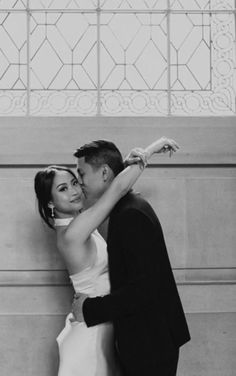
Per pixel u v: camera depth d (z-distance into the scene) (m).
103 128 4.52
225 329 4.45
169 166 4.51
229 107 4.61
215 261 4.47
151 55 4.64
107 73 4.62
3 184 4.47
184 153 4.51
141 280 3.38
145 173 4.50
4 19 4.64
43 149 4.50
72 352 3.61
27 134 4.51
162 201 4.48
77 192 3.77
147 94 4.61
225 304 4.45
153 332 3.46
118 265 3.52
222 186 4.50
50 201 3.75
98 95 4.60
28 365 4.41
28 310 4.44
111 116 4.55
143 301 3.39
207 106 4.61
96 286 3.65
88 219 3.57
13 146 4.49
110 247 3.51
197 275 4.47
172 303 3.57
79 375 3.59
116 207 3.58
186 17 4.68
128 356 3.48
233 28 4.67
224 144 4.53
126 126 4.53
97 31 4.66
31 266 4.45
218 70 4.64
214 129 4.54
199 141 4.52
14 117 4.52
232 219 4.49
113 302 3.42
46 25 4.65
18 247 4.46
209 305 4.45
